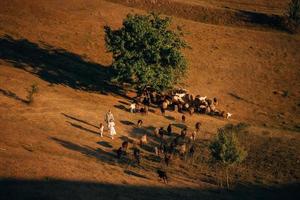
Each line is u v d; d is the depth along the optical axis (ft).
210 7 370.73
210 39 309.63
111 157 140.05
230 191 130.62
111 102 196.54
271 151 164.96
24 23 281.13
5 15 286.05
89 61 249.34
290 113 226.17
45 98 176.76
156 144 160.25
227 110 218.79
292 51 305.73
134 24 202.59
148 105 201.46
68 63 238.68
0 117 145.79
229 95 239.30
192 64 269.85
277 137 181.88
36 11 303.89
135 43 202.39
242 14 361.71
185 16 354.95
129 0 367.45
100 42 279.69
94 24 304.09
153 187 119.03
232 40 313.12
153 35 201.98
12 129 137.59
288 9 379.55
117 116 179.01
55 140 140.05
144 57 203.62
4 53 228.02
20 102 165.17
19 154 116.47
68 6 326.03
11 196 90.84
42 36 268.82
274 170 149.59
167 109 201.36
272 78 267.59
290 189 137.08
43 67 222.07
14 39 253.24
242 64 280.92
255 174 145.89
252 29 340.59
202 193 123.34
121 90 218.79
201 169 144.97
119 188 110.73
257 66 280.51
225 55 289.74
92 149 142.20
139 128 171.53
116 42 200.64
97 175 116.67
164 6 366.22
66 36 277.44
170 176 134.00
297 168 151.74
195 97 213.46
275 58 293.64
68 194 97.81
